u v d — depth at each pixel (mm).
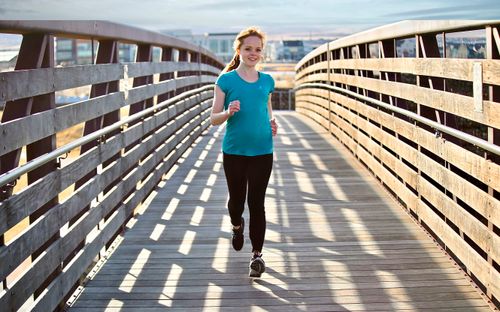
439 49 4742
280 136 10477
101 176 4148
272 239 4625
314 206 5582
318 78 12055
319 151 8703
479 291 3533
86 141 3666
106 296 3580
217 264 4105
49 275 3119
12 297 2604
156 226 5031
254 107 3648
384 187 6238
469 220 3543
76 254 3641
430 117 4836
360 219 5125
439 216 4473
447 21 3846
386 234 4691
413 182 4922
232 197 3814
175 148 8016
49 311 3070
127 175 5074
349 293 3564
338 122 9812
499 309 3268
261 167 3715
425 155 4605
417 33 4664
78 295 3598
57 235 3270
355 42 7664
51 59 3377
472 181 4180
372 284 3693
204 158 8273
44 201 3047
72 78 3736
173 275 3906
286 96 25328
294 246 4453
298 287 3672
